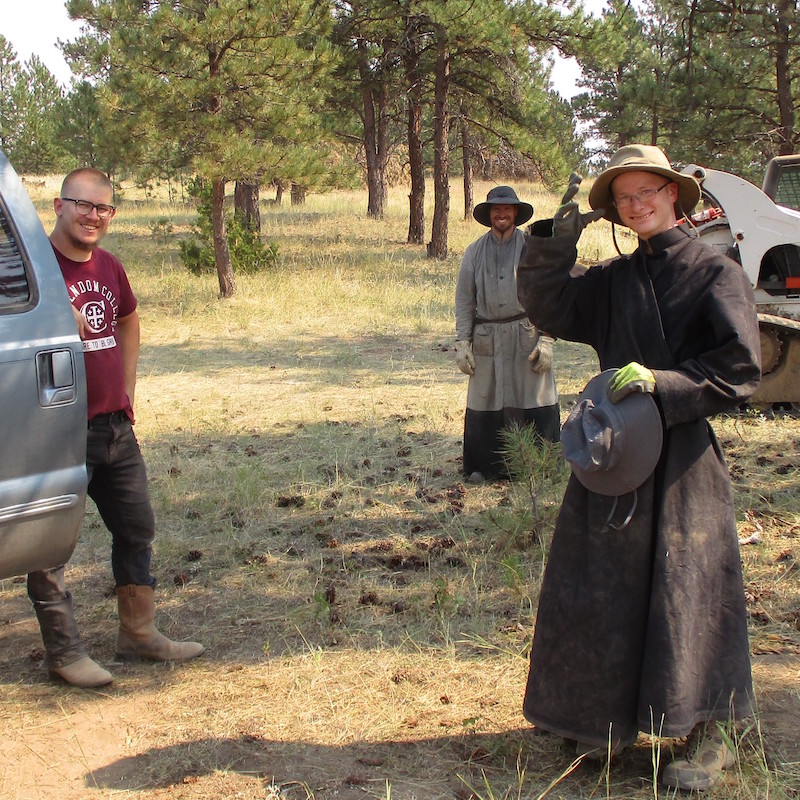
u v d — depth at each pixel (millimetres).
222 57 13891
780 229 7273
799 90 20516
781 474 6023
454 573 4742
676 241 2914
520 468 5348
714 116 19922
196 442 7242
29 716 3551
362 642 4070
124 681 3824
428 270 17625
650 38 30594
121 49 13633
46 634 3746
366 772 3137
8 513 3145
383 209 27938
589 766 3119
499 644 3994
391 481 6168
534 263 2986
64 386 3268
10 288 3229
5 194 3303
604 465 2748
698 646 2848
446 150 19203
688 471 2846
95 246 3699
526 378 6000
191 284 15906
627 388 2709
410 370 9828
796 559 4738
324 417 7934
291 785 3076
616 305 2967
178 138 13844
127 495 3861
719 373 2727
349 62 21266
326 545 5180
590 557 2893
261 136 14555
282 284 15453
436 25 17297
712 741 2986
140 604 3939
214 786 3080
